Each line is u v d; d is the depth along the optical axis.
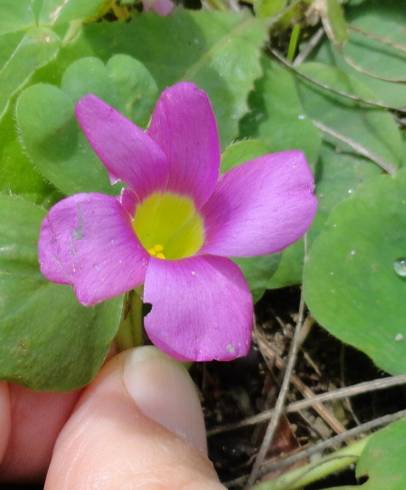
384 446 0.07
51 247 0.05
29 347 0.06
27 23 0.09
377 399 0.08
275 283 0.08
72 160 0.07
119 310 0.07
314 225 0.08
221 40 0.09
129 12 0.09
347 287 0.08
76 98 0.07
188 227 0.06
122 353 0.07
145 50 0.08
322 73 0.09
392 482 0.07
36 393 0.07
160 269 0.05
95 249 0.05
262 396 0.08
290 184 0.06
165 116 0.06
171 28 0.09
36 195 0.08
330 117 0.09
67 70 0.07
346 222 0.08
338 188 0.09
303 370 0.08
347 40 0.10
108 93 0.07
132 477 0.06
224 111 0.08
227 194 0.06
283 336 0.09
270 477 0.08
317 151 0.09
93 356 0.07
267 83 0.09
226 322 0.05
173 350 0.05
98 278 0.05
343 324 0.07
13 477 0.08
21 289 0.07
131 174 0.06
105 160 0.06
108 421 0.07
